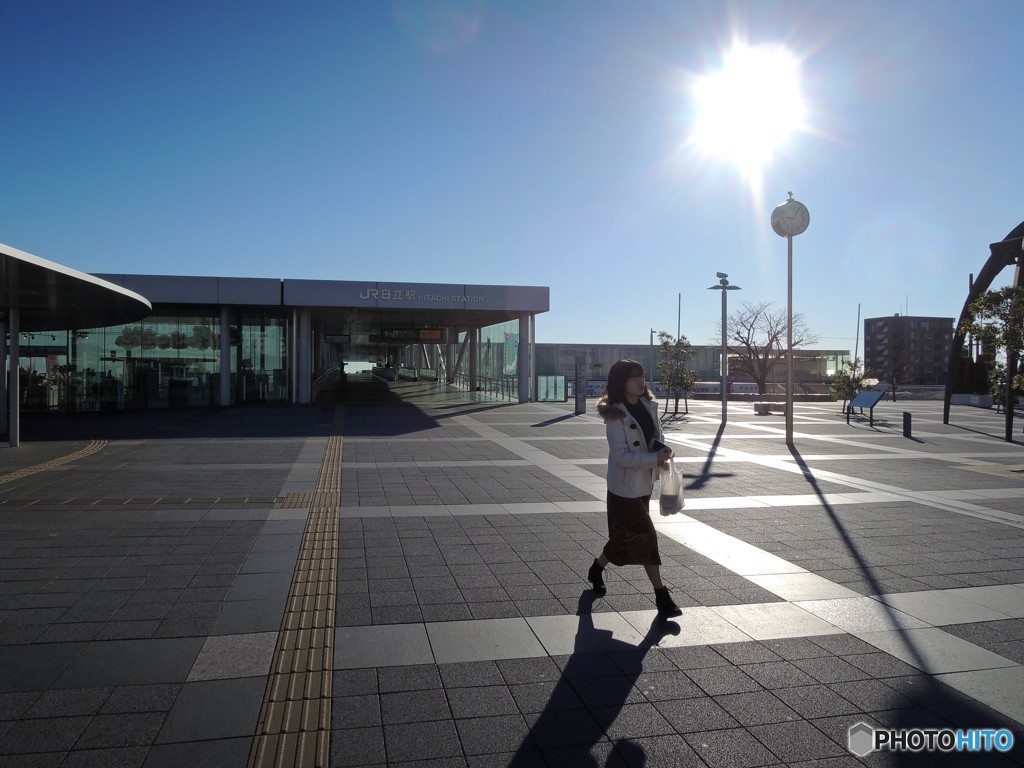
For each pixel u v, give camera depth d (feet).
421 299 97.14
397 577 19.16
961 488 34.47
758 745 10.99
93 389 92.68
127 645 14.46
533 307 101.86
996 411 105.09
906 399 154.10
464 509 28.27
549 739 11.09
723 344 76.89
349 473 37.55
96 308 54.85
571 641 14.93
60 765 10.18
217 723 11.42
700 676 13.35
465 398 116.78
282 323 100.83
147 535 23.48
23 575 18.98
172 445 50.37
